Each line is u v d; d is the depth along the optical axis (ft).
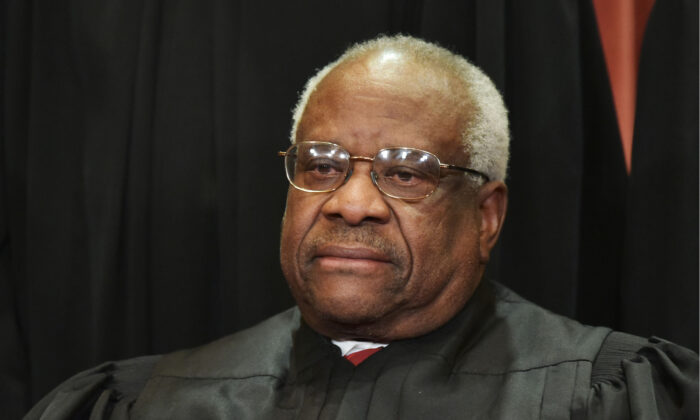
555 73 5.49
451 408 3.85
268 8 5.79
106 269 5.90
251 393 4.21
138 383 4.64
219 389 4.26
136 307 5.91
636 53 6.03
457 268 4.15
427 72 4.13
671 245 5.21
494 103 4.39
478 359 4.09
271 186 5.78
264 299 5.77
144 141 5.96
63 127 6.12
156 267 5.97
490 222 4.40
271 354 4.43
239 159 5.80
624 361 3.90
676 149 5.22
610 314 5.77
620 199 5.70
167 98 5.99
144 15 5.97
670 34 5.29
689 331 5.15
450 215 4.08
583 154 5.72
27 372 6.24
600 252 5.76
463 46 5.61
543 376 3.87
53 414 4.29
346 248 3.90
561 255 5.43
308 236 4.04
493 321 4.35
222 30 5.93
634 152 5.41
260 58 5.79
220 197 5.93
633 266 5.33
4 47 6.30
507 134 4.50
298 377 4.19
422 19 5.65
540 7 5.52
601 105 5.68
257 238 5.77
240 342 4.60
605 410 3.68
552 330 4.19
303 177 4.15
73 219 6.11
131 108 6.03
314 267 4.01
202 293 6.02
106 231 5.92
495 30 5.41
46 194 6.08
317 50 5.74
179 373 4.46
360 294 3.88
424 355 4.09
